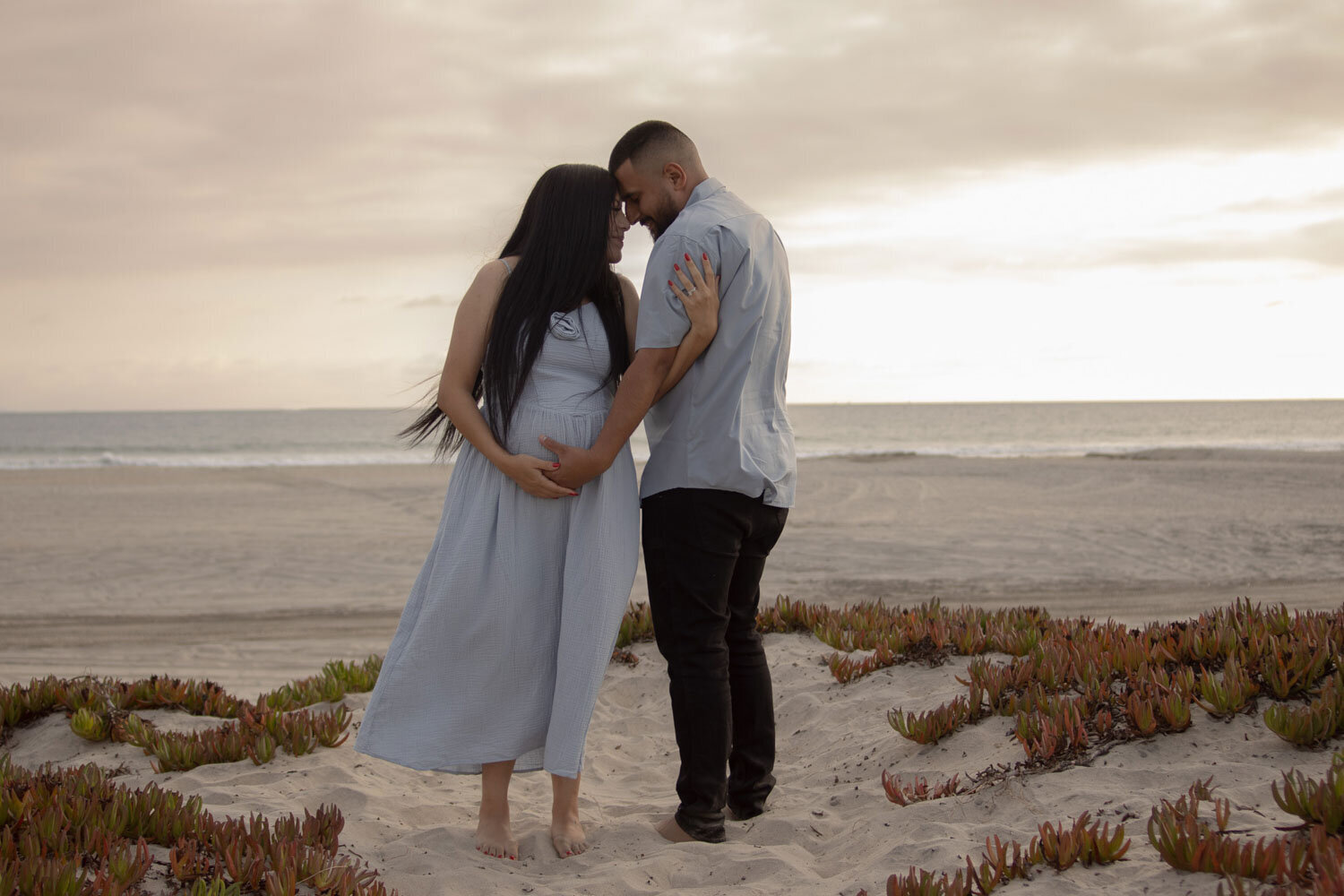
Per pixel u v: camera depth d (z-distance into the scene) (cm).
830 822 315
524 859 297
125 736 436
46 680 483
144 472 2742
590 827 324
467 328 304
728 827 321
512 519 299
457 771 300
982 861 239
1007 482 2288
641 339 287
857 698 445
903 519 1592
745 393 296
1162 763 300
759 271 296
